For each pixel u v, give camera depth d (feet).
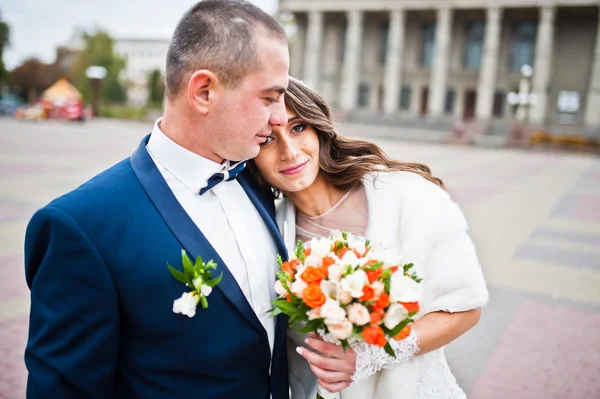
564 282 20.43
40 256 4.25
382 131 139.85
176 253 4.33
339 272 4.27
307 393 5.93
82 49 254.06
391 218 5.53
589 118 144.66
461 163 73.61
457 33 165.17
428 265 5.34
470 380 12.40
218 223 4.72
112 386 4.44
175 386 4.48
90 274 4.05
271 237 5.27
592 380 12.56
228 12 4.13
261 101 4.28
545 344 14.56
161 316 4.30
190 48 4.19
